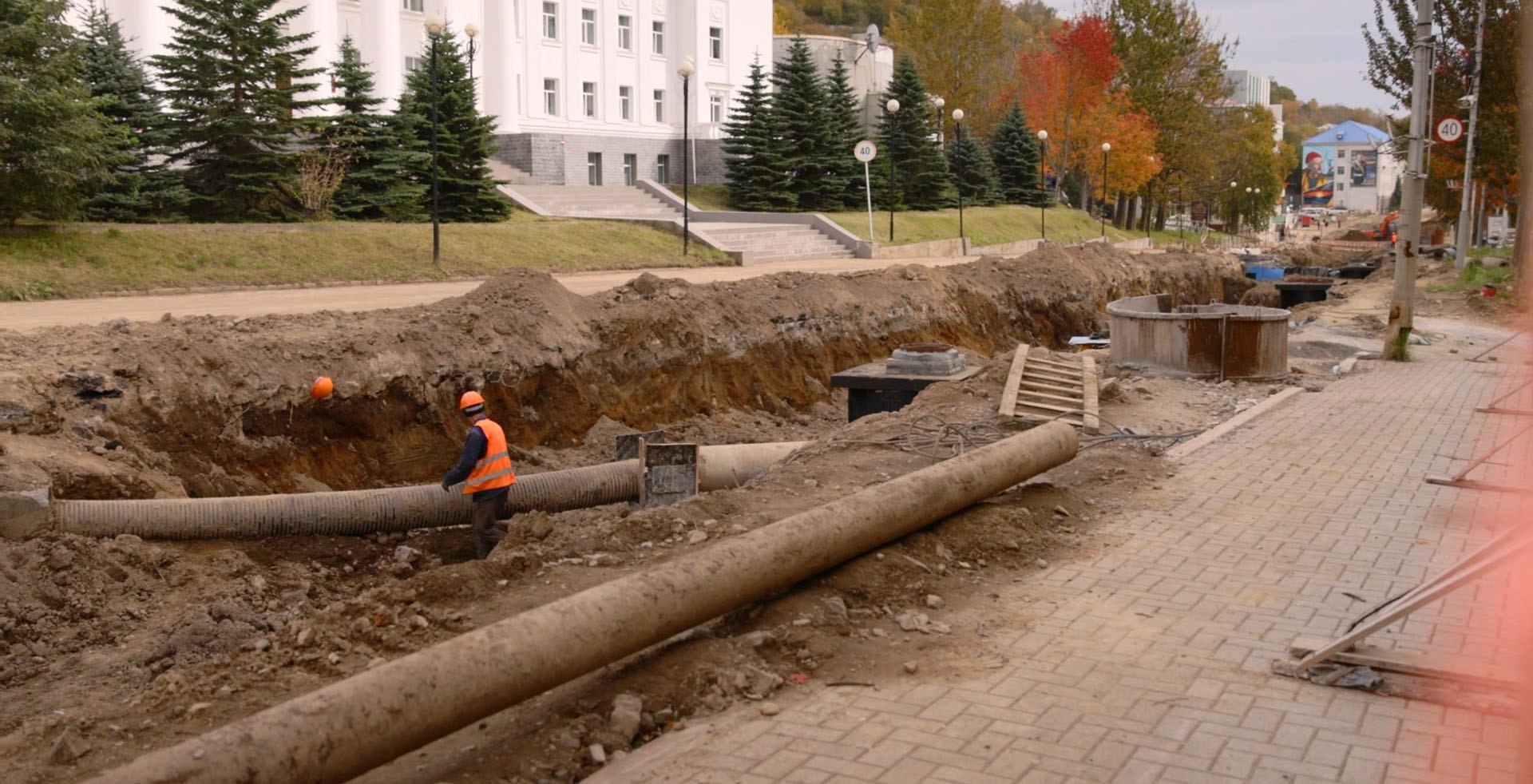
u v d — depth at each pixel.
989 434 12.09
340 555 11.02
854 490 9.82
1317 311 29.22
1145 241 67.81
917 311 26.34
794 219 44.19
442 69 35.25
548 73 49.81
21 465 10.16
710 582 6.16
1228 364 16.52
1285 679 5.98
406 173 33.75
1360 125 186.00
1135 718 5.52
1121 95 68.81
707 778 4.94
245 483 12.73
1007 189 67.81
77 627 8.78
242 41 28.80
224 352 13.33
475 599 7.25
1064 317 31.94
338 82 33.62
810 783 4.88
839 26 132.50
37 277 20.52
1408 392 15.87
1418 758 5.05
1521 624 4.35
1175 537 8.74
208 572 10.00
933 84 73.25
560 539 9.00
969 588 7.57
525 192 43.25
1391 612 5.99
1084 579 7.77
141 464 11.45
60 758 5.21
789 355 22.20
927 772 4.97
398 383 14.77
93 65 29.59
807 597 7.04
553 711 5.67
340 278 24.53
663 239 34.72
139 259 22.55
